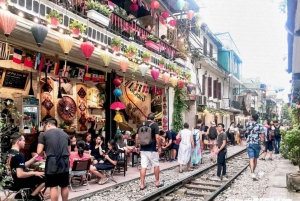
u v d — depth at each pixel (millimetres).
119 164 10000
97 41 10516
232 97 40188
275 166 12742
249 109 47750
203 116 26016
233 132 26438
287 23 7184
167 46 17297
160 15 16969
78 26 8766
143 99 16750
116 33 11984
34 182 5879
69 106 12547
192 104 22500
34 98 10516
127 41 12812
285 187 8203
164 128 18078
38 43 7195
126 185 8766
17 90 10156
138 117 16938
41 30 7105
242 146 25719
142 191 8000
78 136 12688
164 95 18250
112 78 12945
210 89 29312
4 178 5320
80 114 13273
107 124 13008
